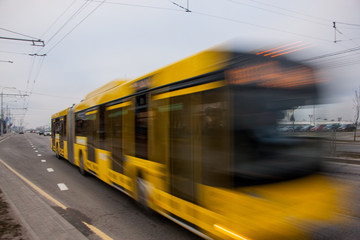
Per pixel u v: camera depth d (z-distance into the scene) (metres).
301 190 2.75
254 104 2.64
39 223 3.99
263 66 2.70
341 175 8.64
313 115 2.87
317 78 2.92
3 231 3.63
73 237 3.49
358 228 4.02
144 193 4.42
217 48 2.83
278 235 2.55
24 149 21.02
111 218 4.64
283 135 2.71
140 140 4.56
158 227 4.20
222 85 2.71
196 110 3.12
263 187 2.57
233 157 2.55
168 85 3.71
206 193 2.95
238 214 2.52
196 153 3.11
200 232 3.07
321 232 2.87
